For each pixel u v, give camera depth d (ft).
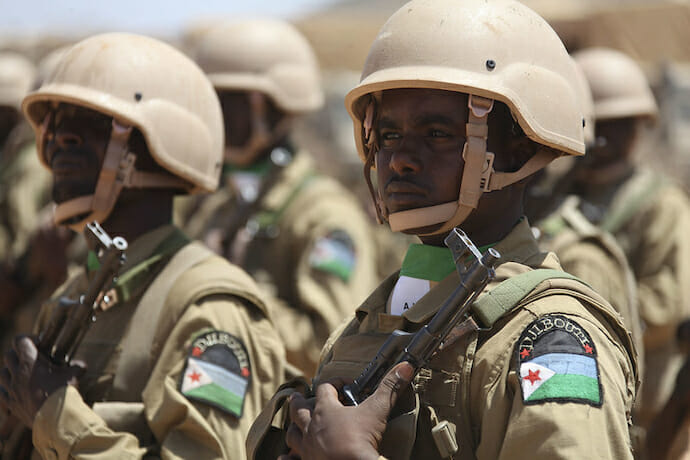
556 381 14.32
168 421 19.63
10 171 44.42
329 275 34.81
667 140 73.67
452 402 15.03
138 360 20.42
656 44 76.13
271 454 16.71
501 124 16.34
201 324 20.33
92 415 19.62
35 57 89.56
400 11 16.74
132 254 21.72
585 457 13.76
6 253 43.29
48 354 20.40
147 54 22.35
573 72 16.90
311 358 34.12
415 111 16.10
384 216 17.13
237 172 37.68
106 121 21.80
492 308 15.16
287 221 35.50
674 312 38.42
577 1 81.61
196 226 37.88
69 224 22.48
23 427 21.20
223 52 38.47
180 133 22.18
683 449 28.32
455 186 16.01
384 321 16.43
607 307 15.58
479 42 15.99
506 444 14.28
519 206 16.88
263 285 35.04
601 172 39.73
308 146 84.64
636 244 39.04
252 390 20.54
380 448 14.79
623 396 14.71
